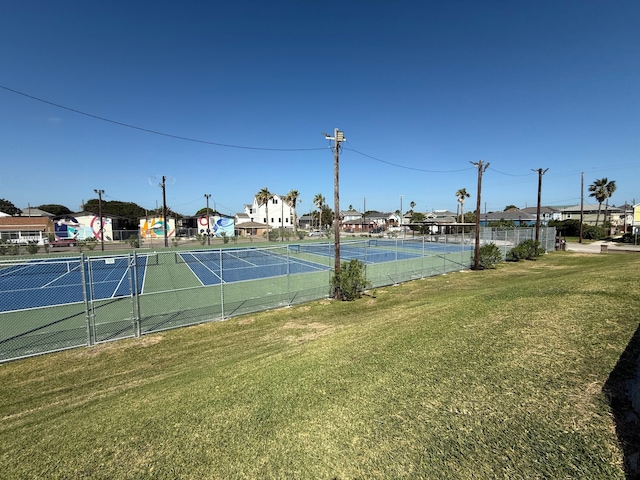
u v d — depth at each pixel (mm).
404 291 14625
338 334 7320
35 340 8727
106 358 7664
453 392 3920
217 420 3975
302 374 5012
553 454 2770
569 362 4246
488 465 2777
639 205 41000
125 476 3150
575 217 75188
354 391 4270
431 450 3047
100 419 4391
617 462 2553
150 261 26578
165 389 5348
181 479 3053
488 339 5367
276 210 74438
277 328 9648
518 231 29812
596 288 7859
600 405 3279
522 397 3619
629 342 4605
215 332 9461
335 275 13336
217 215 57812
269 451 3314
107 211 82500
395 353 5320
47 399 5715
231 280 18047
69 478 3193
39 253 30047
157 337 9062
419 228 67250
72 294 15555
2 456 3699
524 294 8195
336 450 3219
